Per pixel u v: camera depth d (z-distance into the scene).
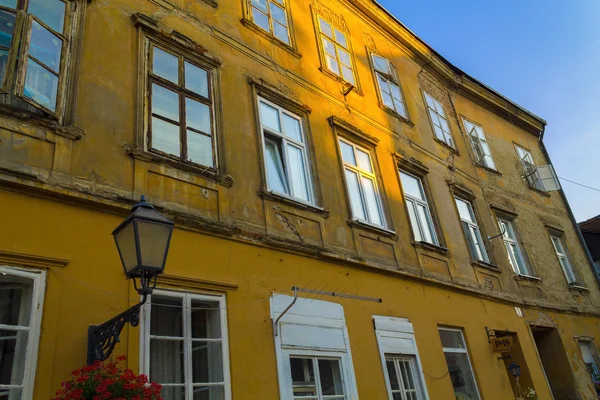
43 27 5.65
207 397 5.47
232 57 8.28
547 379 11.95
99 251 5.13
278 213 7.33
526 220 15.05
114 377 3.90
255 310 6.27
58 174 5.14
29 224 4.73
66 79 5.75
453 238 11.30
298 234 7.44
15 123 5.02
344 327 7.34
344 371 6.98
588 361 13.72
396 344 8.08
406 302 8.81
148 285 4.12
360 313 7.75
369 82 11.74
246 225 6.74
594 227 22.70
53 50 5.73
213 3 8.48
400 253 9.32
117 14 6.80
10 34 5.27
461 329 10.01
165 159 6.17
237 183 7.00
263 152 7.73
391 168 10.62
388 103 12.11
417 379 8.21
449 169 12.91
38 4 5.85
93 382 3.83
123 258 4.23
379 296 8.29
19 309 4.51
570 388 12.37
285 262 7.02
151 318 5.40
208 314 5.93
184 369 5.28
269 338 6.25
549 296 13.66
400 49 13.98
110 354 4.52
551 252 15.14
